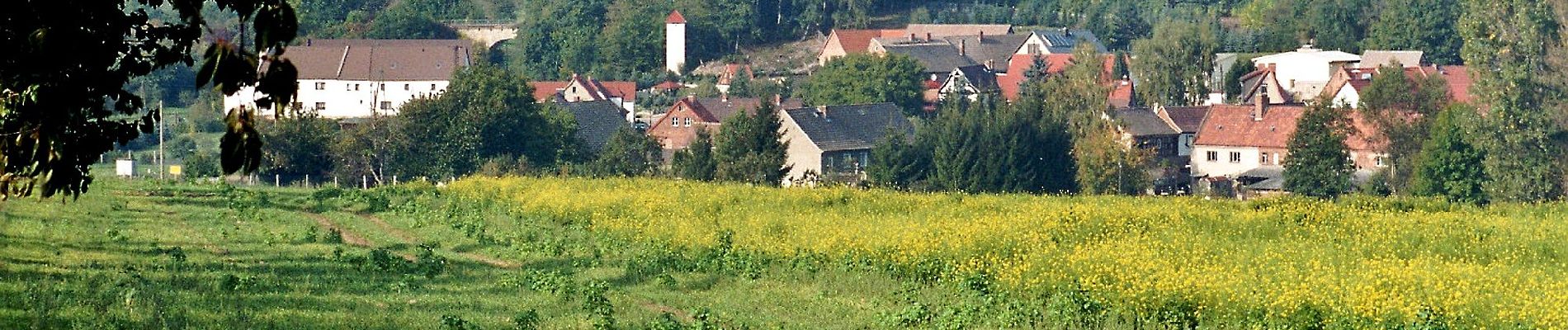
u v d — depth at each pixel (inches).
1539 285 1840.6
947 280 1911.9
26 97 893.2
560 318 1565.0
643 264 2050.9
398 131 5442.9
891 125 6363.2
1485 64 4788.4
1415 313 1594.5
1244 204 2864.2
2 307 1389.0
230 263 1921.8
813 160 6289.4
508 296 1737.2
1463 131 4805.6
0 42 852.0
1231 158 6397.6
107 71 912.9
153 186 3191.4
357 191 3184.1
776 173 5226.4
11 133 936.9
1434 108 5570.9
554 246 2267.5
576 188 3179.1
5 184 943.0
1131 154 5674.2
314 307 1544.0
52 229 2180.1
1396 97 5580.7
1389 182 5255.9
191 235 2282.2
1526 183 4687.5
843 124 6510.8
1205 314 1641.2
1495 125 4729.3
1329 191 5275.6
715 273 1994.3
